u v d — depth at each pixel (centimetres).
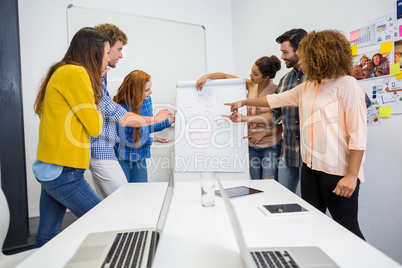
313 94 139
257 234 81
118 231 83
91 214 100
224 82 192
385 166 165
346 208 126
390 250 164
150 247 72
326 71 123
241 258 66
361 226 183
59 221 128
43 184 117
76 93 113
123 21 269
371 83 171
